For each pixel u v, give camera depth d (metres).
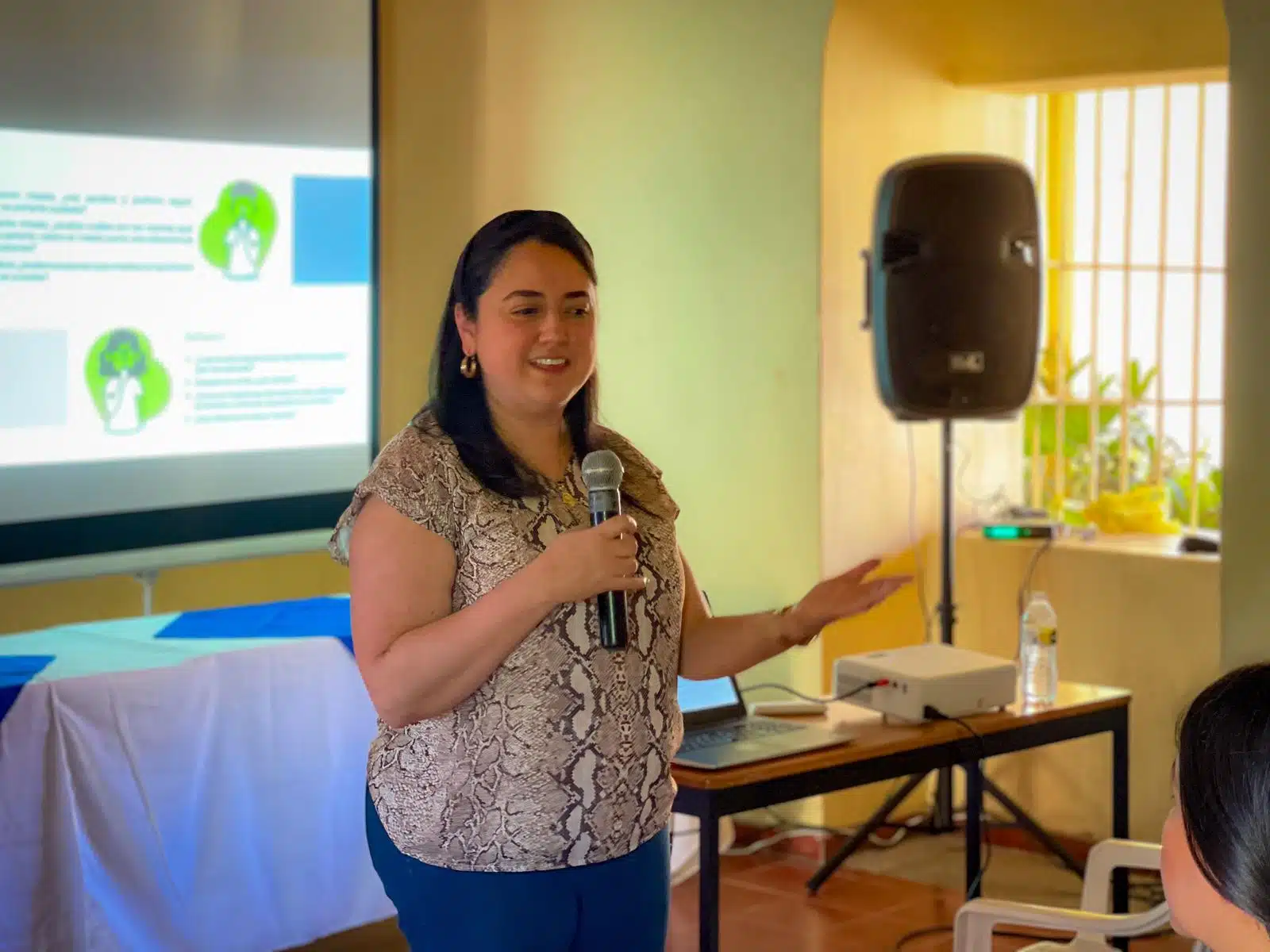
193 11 3.68
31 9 3.38
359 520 1.77
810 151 4.40
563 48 4.64
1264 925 0.94
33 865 2.60
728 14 4.54
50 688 2.62
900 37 4.59
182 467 3.70
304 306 3.93
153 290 3.63
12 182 3.37
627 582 1.65
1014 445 5.10
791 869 4.35
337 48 3.98
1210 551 4.32
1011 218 4.22
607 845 1.77
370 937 3.73
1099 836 4.46
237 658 2.91
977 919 2.50
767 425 4.56
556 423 1.88
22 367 3.41
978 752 3.11
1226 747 0.95
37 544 3.45
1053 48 4.54
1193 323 5.03
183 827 2.82
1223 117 4.91
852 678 3.23
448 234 4.32
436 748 1.75
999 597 4.62
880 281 4.21
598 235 4.80
